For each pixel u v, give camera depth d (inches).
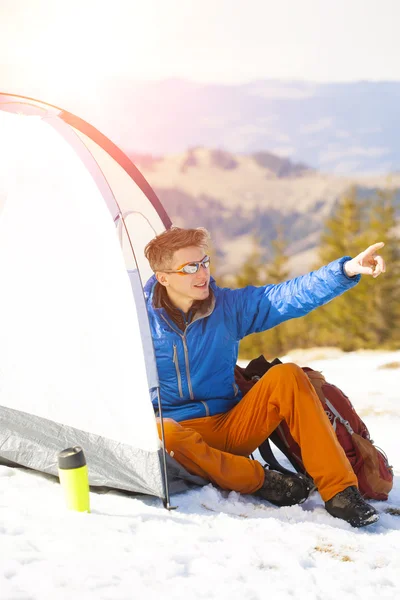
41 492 138.6
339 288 142.3
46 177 147.3
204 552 112.4
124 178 193.0
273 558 112.3
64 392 145.5
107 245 138.6
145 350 135.7
